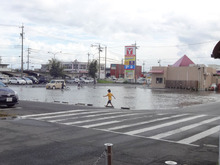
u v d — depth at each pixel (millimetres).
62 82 43594
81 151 6902
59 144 7594
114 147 7391
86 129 9906
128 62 71750
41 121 11531
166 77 57906
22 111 14664
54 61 75312
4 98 14859
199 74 52688
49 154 6582
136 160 6285
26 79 57656
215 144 8008
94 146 7430
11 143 7613
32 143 7652
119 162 6109
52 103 19797
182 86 55062
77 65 118750
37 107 16734
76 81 73125
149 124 11359
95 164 5707
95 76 84312
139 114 14906
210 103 24672
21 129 9664
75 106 18375
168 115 14742
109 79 95000
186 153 6996
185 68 54844
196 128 10617
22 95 28781
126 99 27125
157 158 6492
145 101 25391
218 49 5215
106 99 26078
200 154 6926
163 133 9469
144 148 7379
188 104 23375
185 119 13180
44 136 8594
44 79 62562
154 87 58125
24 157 6293
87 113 14648
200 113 16250
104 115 13969
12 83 55312
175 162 6215
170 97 31203
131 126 10742
